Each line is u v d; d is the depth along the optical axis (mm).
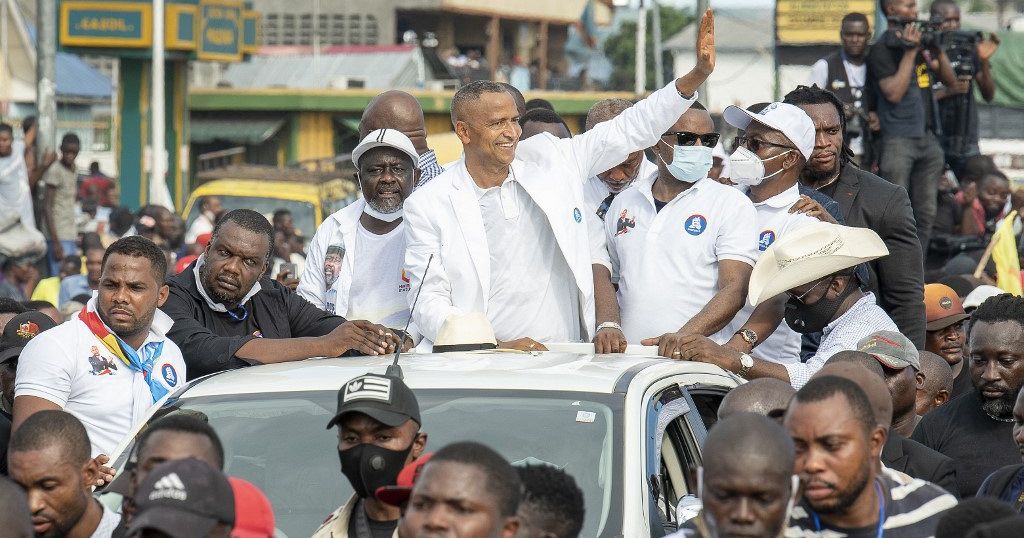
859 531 8398
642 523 9000
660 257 13852
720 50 87250
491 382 10016
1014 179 44375
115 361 11984
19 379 11828
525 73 95812
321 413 10008
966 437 13094
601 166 13914
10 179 30312
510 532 7520
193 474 7051
